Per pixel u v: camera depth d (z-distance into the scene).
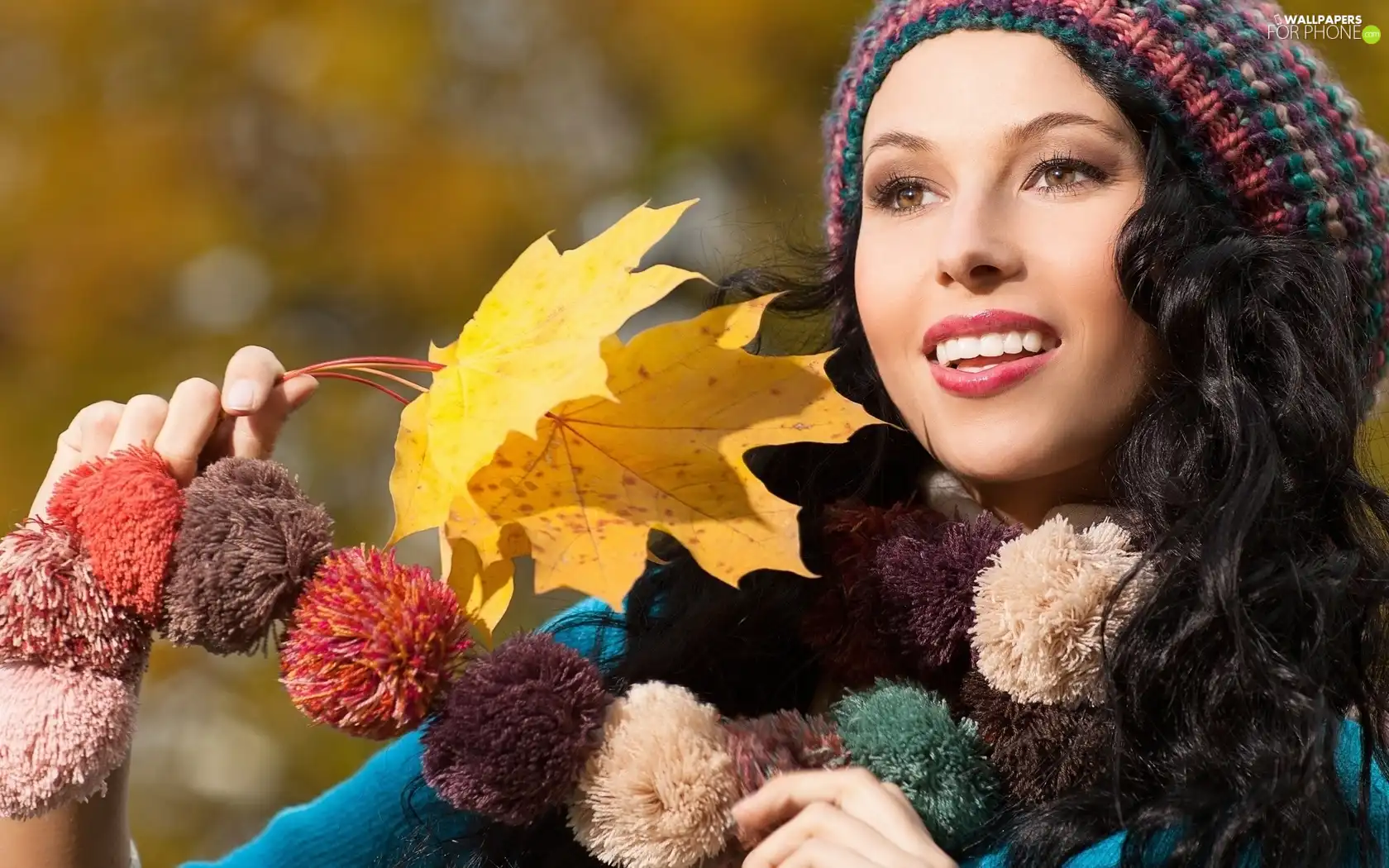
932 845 0.97
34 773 0.97
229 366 1.03
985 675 1.02
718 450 1.01
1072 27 1.07
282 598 0.97
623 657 1.15
